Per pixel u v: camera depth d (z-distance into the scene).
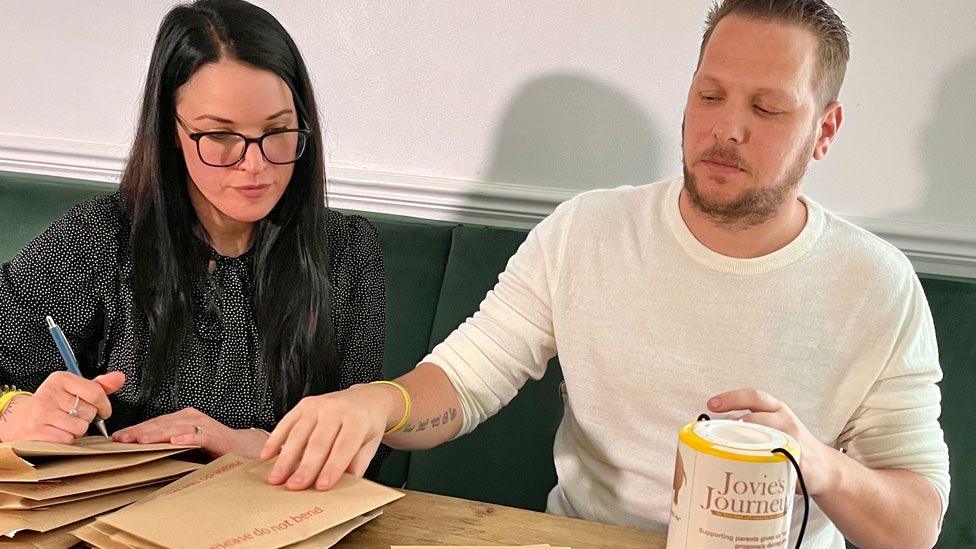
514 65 1.74
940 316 1.48
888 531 1.06
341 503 0.93
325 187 1.38
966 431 1.45
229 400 1.32
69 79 1.93
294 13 1.82
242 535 0.84
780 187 1.12
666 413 1.26
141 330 1.31
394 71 1.80
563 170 1.76
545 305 1.34
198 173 1.21
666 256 1.26
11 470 0.88
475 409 1.27
